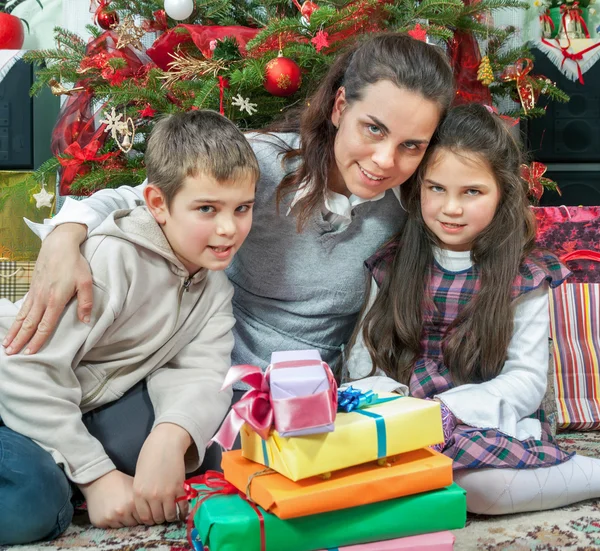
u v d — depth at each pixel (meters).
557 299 1.59
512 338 1.12
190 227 0.97
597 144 2.45
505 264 1.12
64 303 0.95
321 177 1.14
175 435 0.93
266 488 0.71
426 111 0.99
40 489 0.86
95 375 1.02
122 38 1.85
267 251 1.23
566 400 1.53
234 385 1.22
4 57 2.43
